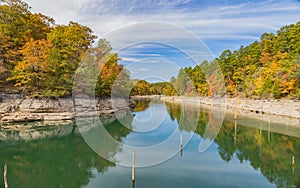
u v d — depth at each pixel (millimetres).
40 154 18641
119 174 14305
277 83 39156
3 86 31016
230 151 19203
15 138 23031
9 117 27922
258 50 49844
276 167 15938
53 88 31016
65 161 17125
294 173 14922
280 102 38281
